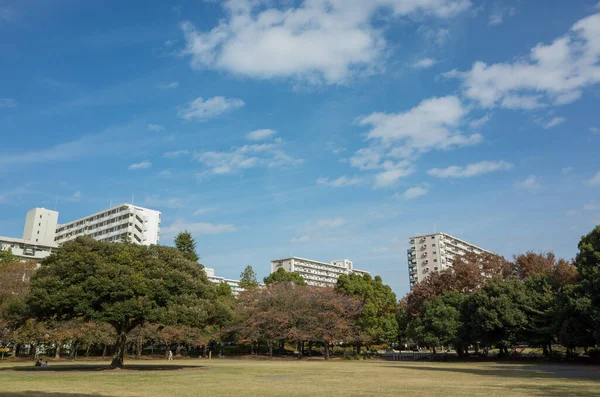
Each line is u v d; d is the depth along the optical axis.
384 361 58.19
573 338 39.72
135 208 109.62
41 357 59.34
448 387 20.00
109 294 31.41
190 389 19.33
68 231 116.25
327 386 20.92
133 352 73.56
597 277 36.66
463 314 54.94
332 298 66.50
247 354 77.06
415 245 136.00
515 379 24.38
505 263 65.88
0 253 65.75
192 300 34.69
